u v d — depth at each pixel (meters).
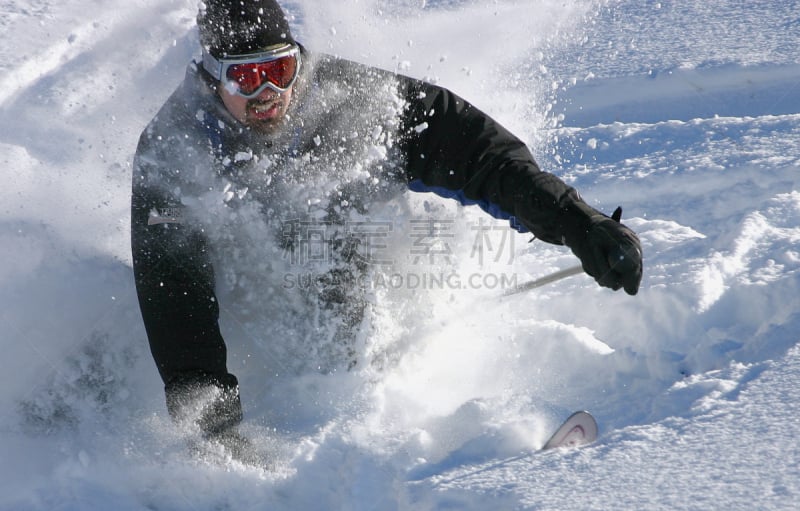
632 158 15.36
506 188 9.09
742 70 18.45
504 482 6.54
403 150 9.62
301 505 7.84
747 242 10.95
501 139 9.38
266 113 8.91
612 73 19.41
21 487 8.30
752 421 6.80
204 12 8.76
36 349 10.08
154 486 8.27
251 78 8.64
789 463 5.94
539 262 12.14
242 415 8.80
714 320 9.62
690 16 23.69
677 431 6.89
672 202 13.70
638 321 9.96
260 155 9.29
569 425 7.10
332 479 7.93
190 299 8.96
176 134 9.26
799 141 14.58
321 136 9.38
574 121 18.08
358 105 9.43
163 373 8.69
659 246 11.67
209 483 8.16
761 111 17.33
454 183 9.62
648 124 16.77
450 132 9.46
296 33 20.81
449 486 6.72
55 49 21.89
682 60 19.59
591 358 9.44
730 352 8.81
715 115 17.55
